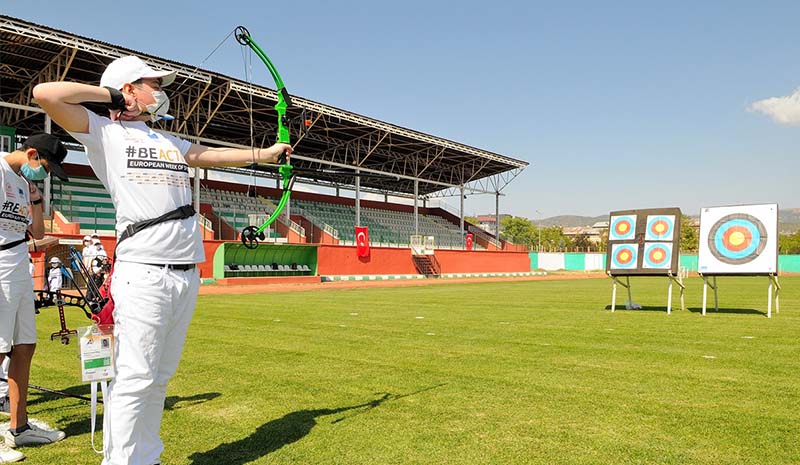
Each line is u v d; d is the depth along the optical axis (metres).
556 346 7.59
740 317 11.31
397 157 38.62
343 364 6.32
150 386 2.86
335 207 42.25
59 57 19.78
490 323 10.32
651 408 4.46
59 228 20.53
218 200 33.19
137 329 2.80
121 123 2.89
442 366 6.21
